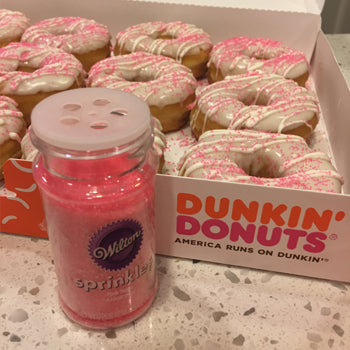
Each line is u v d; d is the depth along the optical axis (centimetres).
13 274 19
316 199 17
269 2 35
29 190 19
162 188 18
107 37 35
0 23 35
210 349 17
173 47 34
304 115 26
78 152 12
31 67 32
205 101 28
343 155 25
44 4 37
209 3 35
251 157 23
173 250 20
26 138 24
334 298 19
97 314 17
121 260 15
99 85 30
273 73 31
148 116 14
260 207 17
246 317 18
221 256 20
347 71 36
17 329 17
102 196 13
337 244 18
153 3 35
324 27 47
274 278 20
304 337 17
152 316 18
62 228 15
